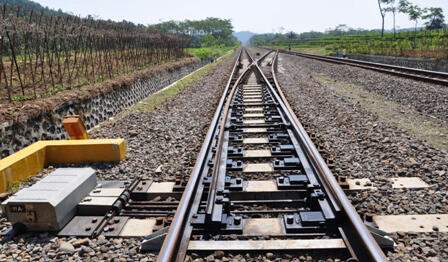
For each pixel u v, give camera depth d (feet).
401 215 10.84
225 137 18.45
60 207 10.85
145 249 9.54
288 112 22.25
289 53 151.53
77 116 19.35
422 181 13.44
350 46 137.69
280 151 16.31
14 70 41.04
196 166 12.91
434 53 76.38
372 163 15.58
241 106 28.66
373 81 42.88
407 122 23.62
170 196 13.15
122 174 15.69
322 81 48.34
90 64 56.75
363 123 22.94
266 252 8.91
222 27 464.65
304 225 9.87
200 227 9.91
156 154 18.31
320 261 8.59
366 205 11.51
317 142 17.75
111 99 35.01
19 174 15.17
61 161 17.54
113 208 11.81
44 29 35.32
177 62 76.28
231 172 14.52
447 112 25.22
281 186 12.52
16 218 10.76
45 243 10.35
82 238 10.50
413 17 132.87
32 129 21.83
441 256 8.79
